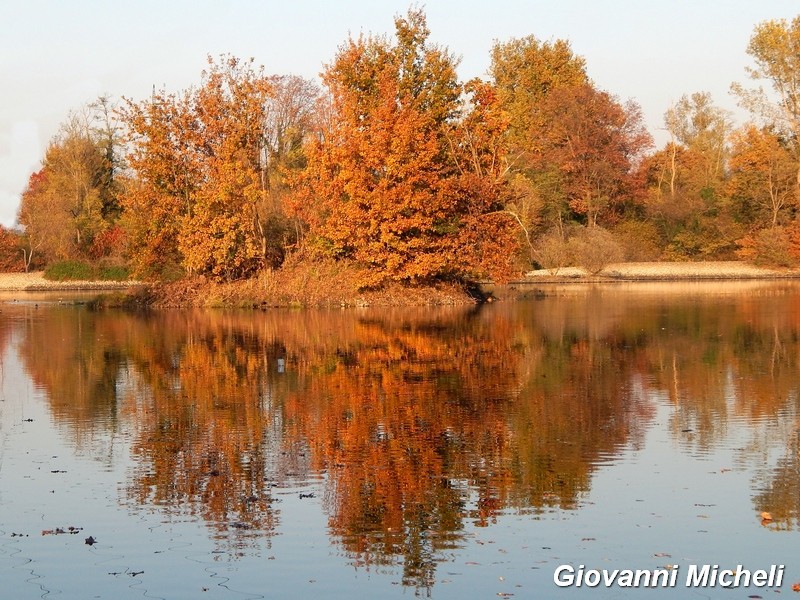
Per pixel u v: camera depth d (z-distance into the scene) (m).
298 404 18.44
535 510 11.54
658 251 84.25
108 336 32.31
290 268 48.66
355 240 46.81
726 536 10.64
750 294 52.81
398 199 45.88
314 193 48.34
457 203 47.34
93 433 15.97
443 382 21.05
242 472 13.35
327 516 11.38
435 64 51.06
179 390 20.31
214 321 38.66
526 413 17.33
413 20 51.44
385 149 45.78
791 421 16.44
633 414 17.16
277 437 15.48
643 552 10.20
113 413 17.73
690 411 17.41
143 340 30.81
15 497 12.24
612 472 13.18
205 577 9.61
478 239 47.88
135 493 12.40
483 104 50.53
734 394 19.19
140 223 49.69
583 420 16.64
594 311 41.31
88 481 12.98
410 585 9.40
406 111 46.38
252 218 48.94
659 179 90.94
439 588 9.34
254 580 9.53
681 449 14.44
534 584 9.42
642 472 13.16
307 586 9.38
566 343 28.58
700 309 41.66
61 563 10.02
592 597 9.11
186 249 48.09
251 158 50.72
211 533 10.86
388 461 13.85
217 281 49.22
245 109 50.16
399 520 11.22
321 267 48.03
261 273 48.75
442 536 10.70
